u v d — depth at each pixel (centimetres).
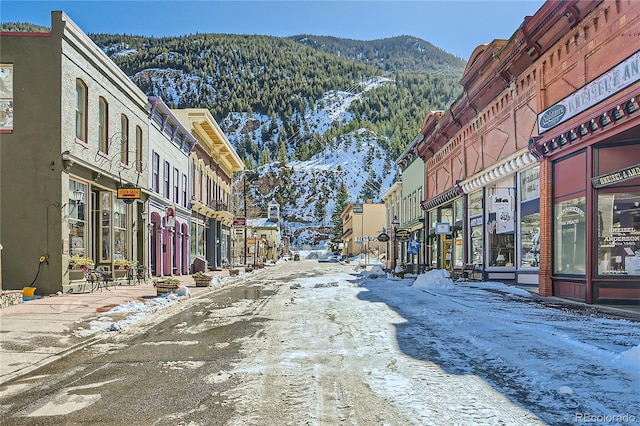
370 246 8869
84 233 1770
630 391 540
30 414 500
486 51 2027
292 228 17912
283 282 2473
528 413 477
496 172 2006
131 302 1348
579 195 1387
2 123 1583
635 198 1276
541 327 936
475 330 928
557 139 1457
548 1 1452
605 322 997
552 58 1543
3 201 1567
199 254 3716
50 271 1563
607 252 1300
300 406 508
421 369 648
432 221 3244
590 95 1299
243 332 953
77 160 1659
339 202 16225
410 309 1261
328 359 711
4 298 1286
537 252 1723
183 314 1238
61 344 846
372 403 514
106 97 1936
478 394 538
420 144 3347
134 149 2250
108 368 684
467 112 2398
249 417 479
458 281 2234
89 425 466
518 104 1820
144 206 2397
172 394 557
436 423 454
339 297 1605
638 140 1259
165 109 2619
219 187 4456
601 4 1270
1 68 1592
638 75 1110
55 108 1584
